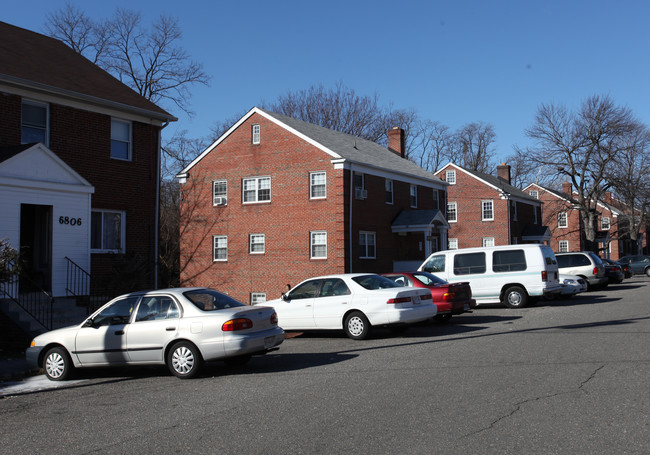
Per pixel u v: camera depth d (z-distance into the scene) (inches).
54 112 673.0
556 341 473.1
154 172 780.0
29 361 422.0
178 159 1888.5
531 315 701.3
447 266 836.0
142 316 409.1
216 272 1283.2
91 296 666.8
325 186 1160.2
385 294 542.9
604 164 1855.3
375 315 541.3
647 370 344.5
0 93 626.2
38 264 644.7
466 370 367.2
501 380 332.5
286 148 1211.2
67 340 413.1
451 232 1902.1
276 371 405.4
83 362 409.7
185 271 1325.0
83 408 317.4
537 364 376.8
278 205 1212.5
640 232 2583.7
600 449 210.8
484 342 489.4
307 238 1172.5
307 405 294.5
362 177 1216.2
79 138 694.5
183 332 392.5
